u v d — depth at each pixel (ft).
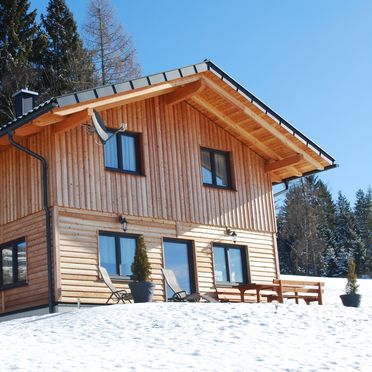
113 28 139.23
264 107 62.28
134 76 137.18
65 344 35.76
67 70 127.65
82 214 54.03
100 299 53.42
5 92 120.98
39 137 54.85
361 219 203.82
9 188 57.36
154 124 60.59
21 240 55.67
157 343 35.81
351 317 43.68
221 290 59.16
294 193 182.19
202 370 30.37
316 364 32.07
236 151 66.44
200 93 61.67
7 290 55.77
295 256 173.17
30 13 130.11
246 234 64.85
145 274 50.26
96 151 55.98
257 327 39.78
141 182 58.34
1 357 32.24
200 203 61.98
